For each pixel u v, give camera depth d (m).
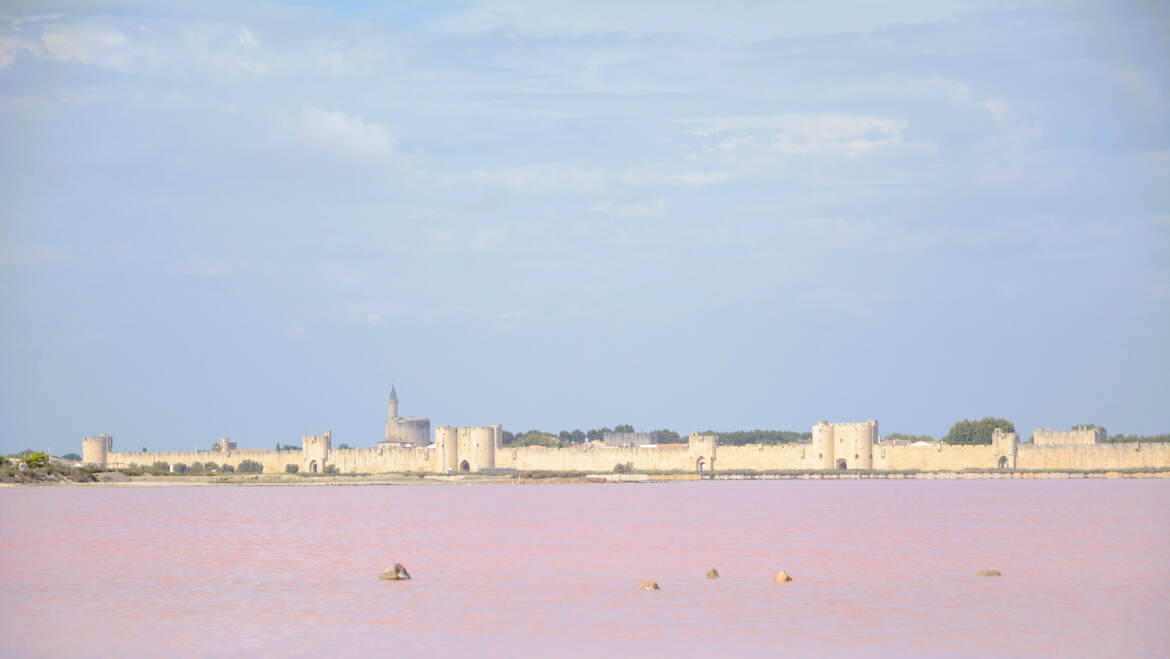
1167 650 152.62
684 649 153.38
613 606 188.62
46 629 169.38
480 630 167.00
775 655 149.62
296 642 158.75
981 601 193.12
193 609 187.12
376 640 159.88
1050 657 148.75
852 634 163.25
